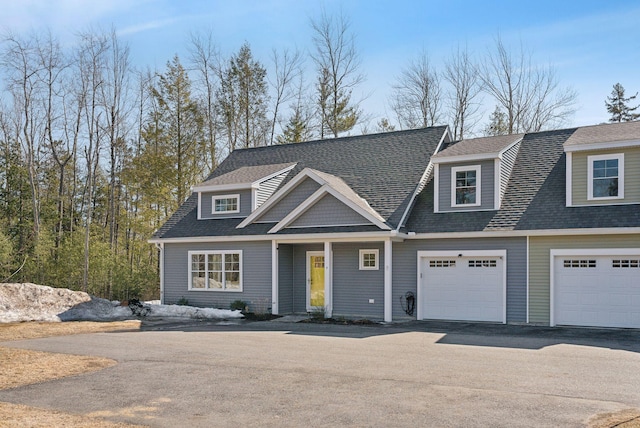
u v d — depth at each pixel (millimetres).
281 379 10148
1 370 11195
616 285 16875
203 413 8039
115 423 7566
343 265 21531
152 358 12438
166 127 39000
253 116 41188
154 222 38188
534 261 17922
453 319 19234
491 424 7359
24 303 21734
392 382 9812
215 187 24438
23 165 40250
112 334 16766
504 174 19906
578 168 18109
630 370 10680
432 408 8133
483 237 18688
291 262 22984
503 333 16047
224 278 23250
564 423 7348
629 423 7184
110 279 30844
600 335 15375
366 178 22578
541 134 22062
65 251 31891
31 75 35094
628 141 17234
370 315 20875
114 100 35125
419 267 19781
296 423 7516
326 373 10633
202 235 23734
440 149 23141
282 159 26797
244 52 41031
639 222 16484
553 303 17562
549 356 12242
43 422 7578
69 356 12750
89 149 33250
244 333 16672
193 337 15844
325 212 21062
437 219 19875
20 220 38844
